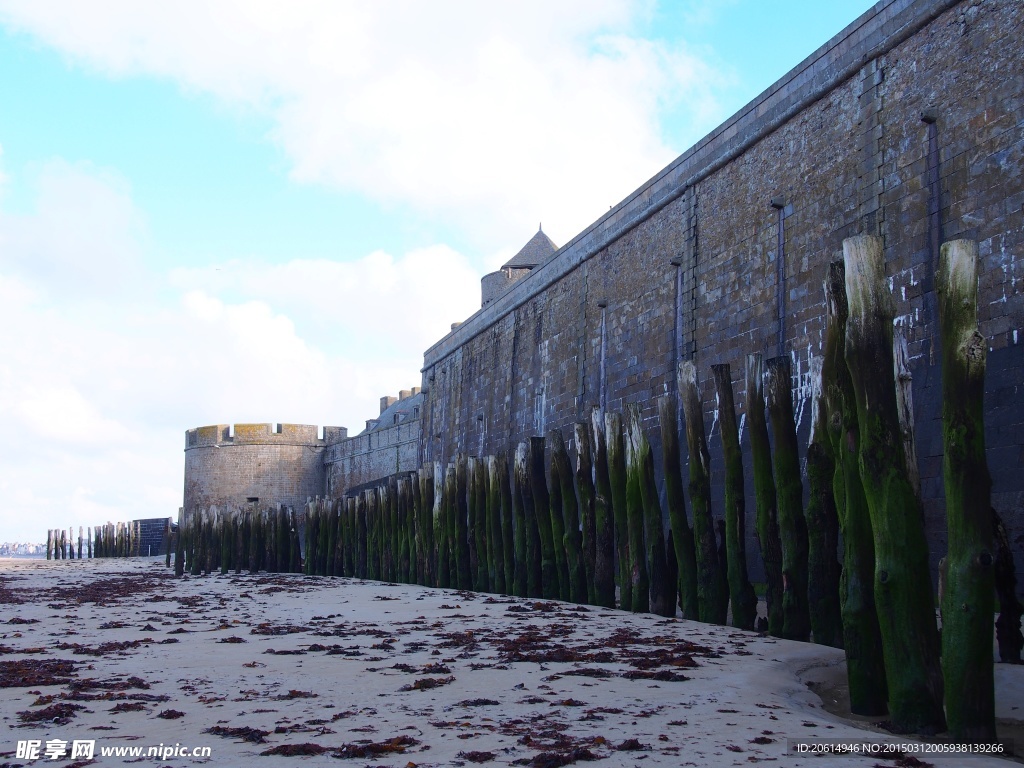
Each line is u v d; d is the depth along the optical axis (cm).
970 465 751
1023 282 1587
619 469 1727
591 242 3253
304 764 617
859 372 832
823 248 2092
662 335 2730
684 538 1541
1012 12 1670
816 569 1194
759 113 2367
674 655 1098
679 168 2731
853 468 897
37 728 727
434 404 4966
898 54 1927
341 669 1030
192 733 708
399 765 612
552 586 1977
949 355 766
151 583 2981
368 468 6106
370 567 3216
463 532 2450
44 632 1452
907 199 1862
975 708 720
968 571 739
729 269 2436
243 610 1862
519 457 2109
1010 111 1653
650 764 614
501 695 864
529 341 3731
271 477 6806
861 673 848
